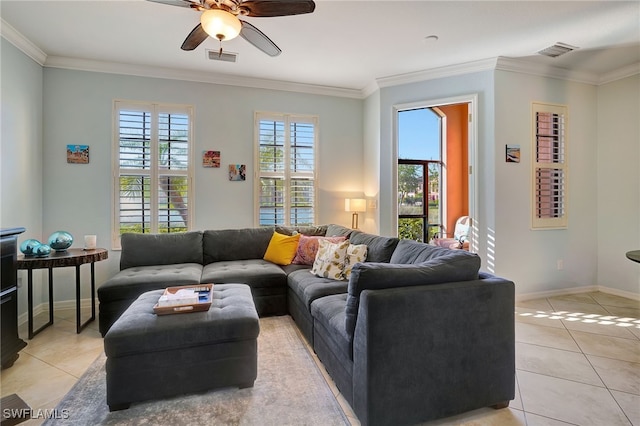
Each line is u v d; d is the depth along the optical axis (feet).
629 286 12.51
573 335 9.05
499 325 5.72
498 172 11.84
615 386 6.54
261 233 12.57
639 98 12.19
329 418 5.51
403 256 7.86
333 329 6.32
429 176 19.48
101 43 10.31
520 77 12.13
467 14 8.73
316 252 11.52
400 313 5.09
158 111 12.49
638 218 12.28
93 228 11.78
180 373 6.01
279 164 14.20
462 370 5.47
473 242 12.21
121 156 12.09
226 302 7.10
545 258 12.58
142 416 5.56
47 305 11.07
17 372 7.02
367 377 4.96
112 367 5.65
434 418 5.31
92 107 11.75
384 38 10.10
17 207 9.87
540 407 5.86
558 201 12.79
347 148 15.28
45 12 8.56
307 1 6.40
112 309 8.91
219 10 6.57
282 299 10.46
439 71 12.57
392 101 13.64
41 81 11.10
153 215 12.47
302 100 14.51
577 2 8.14
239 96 13.56
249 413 5.64
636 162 12.32
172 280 9.30
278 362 7.41
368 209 15.06
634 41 10.27
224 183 13.37
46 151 11.25
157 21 9.05
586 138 13.24
